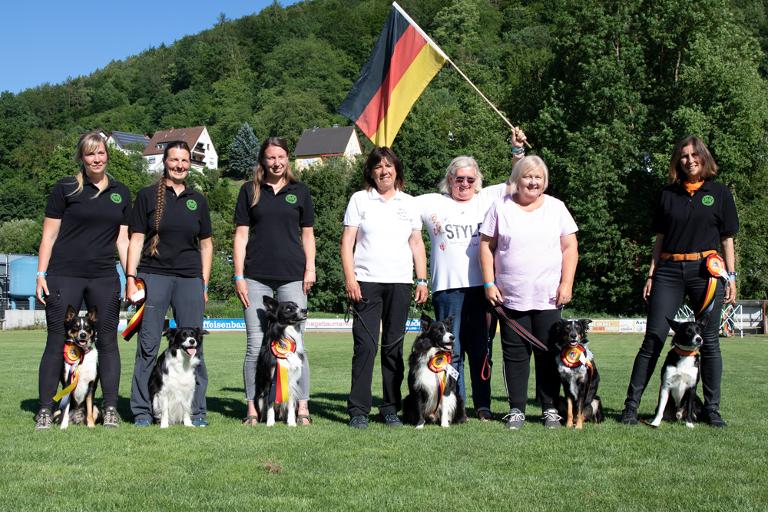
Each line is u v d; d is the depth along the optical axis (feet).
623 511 13.56
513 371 23.73
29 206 287.48
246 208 24.90
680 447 19.77
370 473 16.62
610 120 119.85
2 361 52.60
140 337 24.17
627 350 66.54
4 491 14.98
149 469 17.04
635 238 123.03
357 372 23.72
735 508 13.79
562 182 126.41
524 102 141.59
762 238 124.67
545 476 16.39
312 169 168.35
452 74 237.86
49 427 23.06
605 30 118.93
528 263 23.34
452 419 23.98
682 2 115.44
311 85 394.52
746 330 106.93
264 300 24.35
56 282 23.40
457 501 14.25
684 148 23.56
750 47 126.21
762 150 119.85
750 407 28.17
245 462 17.76
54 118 474.49
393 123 31.89
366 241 23.76
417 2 373.61
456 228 24.71
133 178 288.30
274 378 23.76
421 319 24.95
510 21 345.31
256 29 474.90
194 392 24.20
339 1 486.79
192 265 24.67
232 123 393.29
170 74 485.15
